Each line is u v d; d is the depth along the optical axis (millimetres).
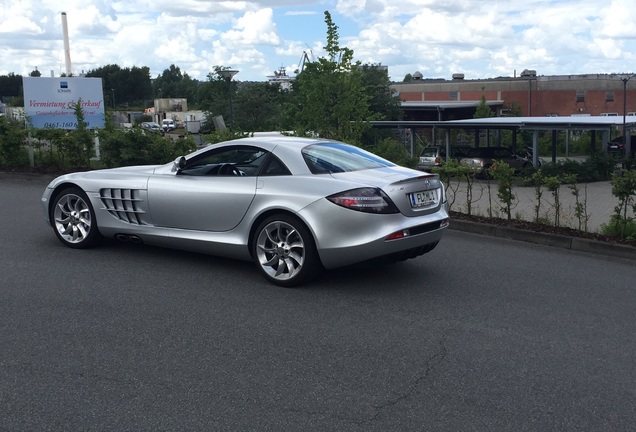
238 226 6316
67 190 7371
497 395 4000
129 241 7656
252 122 53094
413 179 6125
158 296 5789
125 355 4465
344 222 5781
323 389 4012
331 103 16203
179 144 14625
